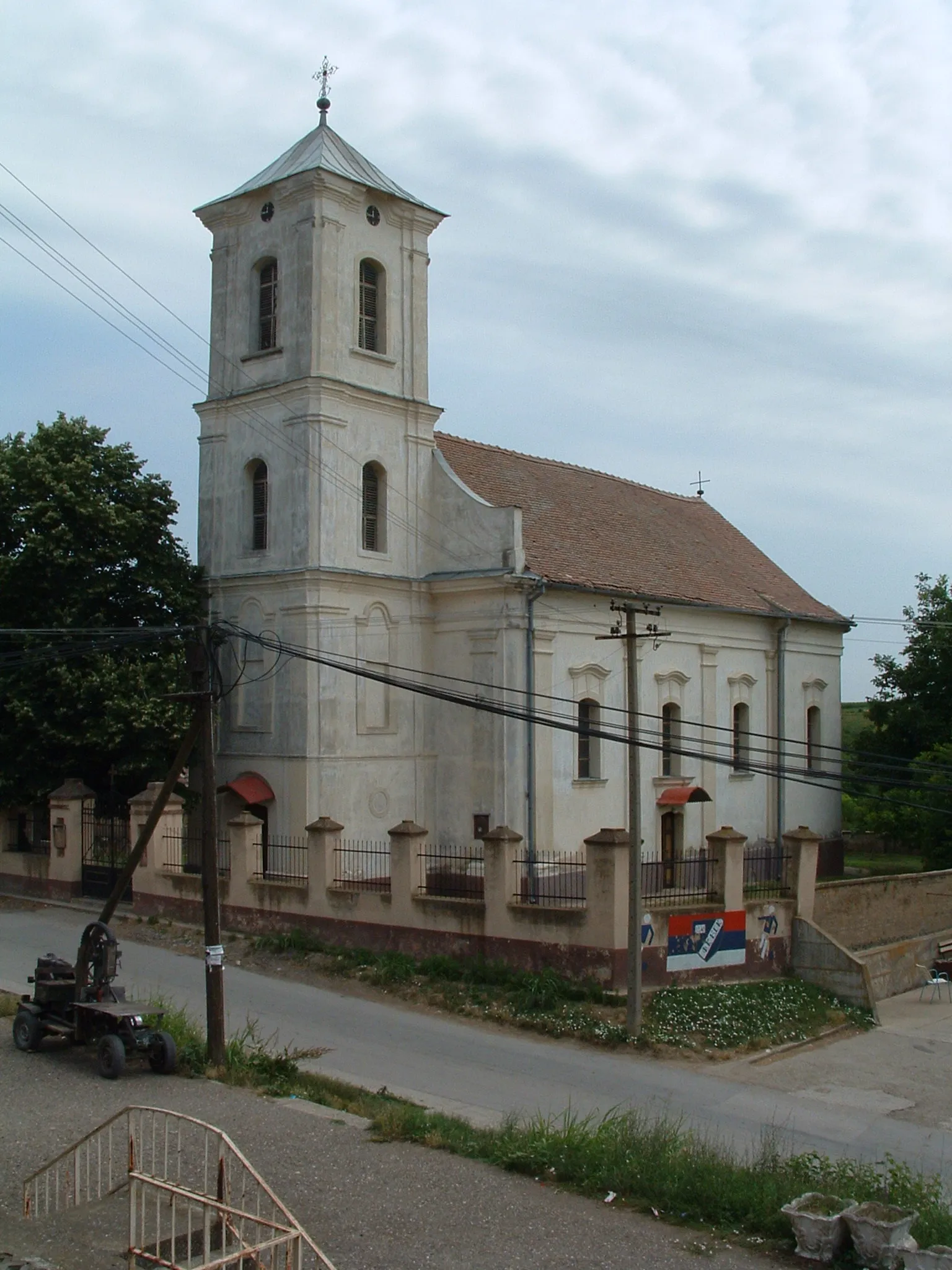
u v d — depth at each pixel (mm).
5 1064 17406
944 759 40938
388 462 32438
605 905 22766
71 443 31469
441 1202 12320
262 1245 9305
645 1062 20578
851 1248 11281
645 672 35375
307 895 26719
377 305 33000
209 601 32812
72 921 29000
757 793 40500
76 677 29375
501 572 30891
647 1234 11758
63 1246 10703
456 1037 21188
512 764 30953
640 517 41875
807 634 43312
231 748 31828
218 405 32875
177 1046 17656
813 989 25672
